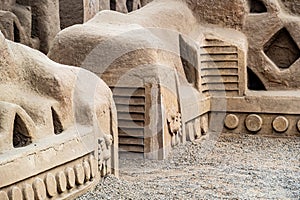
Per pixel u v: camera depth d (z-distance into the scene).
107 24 6.10
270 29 7.21
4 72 4.09
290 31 7.20
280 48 7.38
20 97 4.12
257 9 7.46
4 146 3.62
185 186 4.71
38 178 3.72
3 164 3.38
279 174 5.18
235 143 6.54
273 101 6.79
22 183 3.57
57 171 3.94
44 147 3.78
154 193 4.44
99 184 4.46
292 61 7.34
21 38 7.19
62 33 5.73
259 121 6.86
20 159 3.53
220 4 7.27
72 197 4.05
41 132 4.01
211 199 4.35
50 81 4.27
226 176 5.08
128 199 4.22
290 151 6.18
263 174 5.17
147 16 6.53
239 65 6.94
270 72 7.20
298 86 7.16
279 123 6.79
